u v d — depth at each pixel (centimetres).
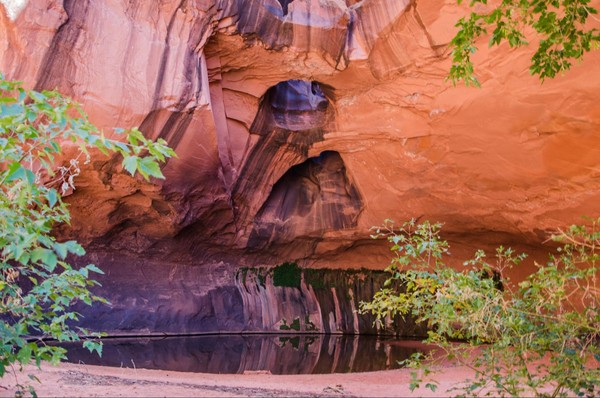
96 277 1488
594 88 1072
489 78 1216
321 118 1642
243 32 1338
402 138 1481
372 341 1702
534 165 1252
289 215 1856
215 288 1778
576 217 1248
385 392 698
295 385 765
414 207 1597
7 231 387
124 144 329
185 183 1416
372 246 1914
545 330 498
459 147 1370
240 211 1736
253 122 1599
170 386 657
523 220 1362
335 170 1830
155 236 1552
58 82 1096
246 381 801
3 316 1024
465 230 1566
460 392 678
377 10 1333
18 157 389
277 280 1931
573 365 466
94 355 1138
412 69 1339
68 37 1102
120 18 1177
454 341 1540
